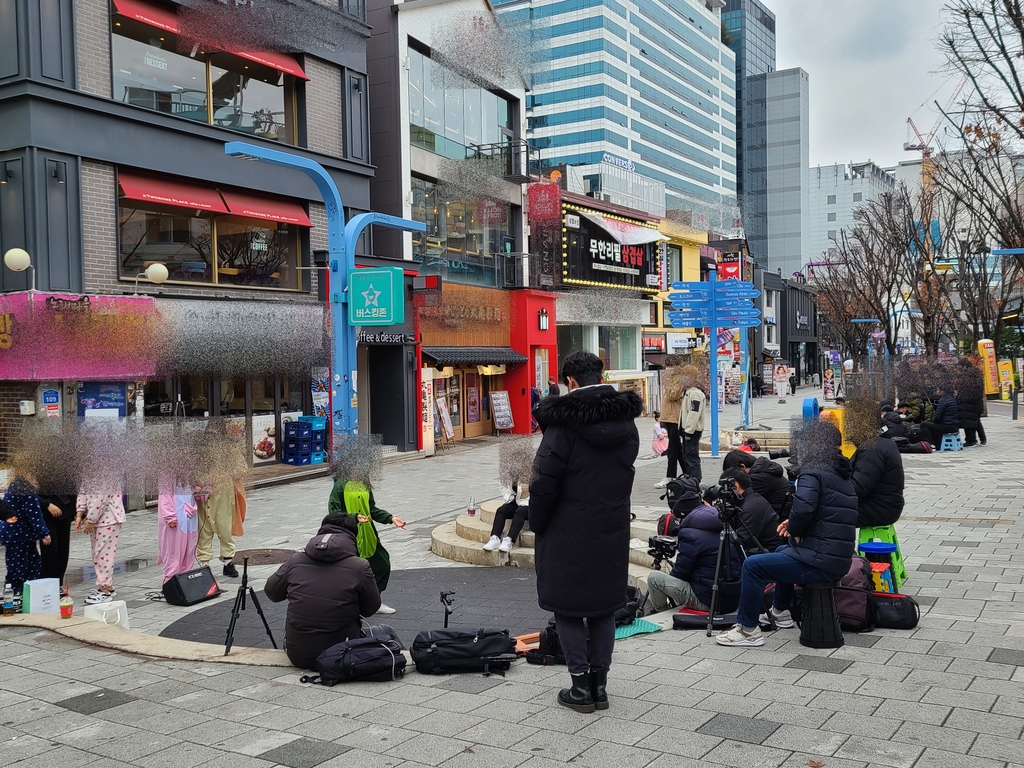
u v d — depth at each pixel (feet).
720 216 179.11
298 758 13.21
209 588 28.45
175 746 13.96
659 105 261.65
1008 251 54.95
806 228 370.94
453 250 80.69
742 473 21.97
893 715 13.96
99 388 44.70
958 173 75.51
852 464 22.18
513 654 17.93
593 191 118.52
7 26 43.21
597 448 14.47
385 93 72.28
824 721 13.80
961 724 13.47
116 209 47.26
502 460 31.86
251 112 57.31
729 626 20.15
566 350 102.42
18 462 27.37
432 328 74.38
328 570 18.38
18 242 43.42
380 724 14.62
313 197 60.54
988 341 96.48
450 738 13.76
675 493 25.03
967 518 33.53
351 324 40.37
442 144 79.15
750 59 368.48
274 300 56.34
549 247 95.09
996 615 20.15
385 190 72.38
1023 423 83.66
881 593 19.79
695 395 42.63
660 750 12.86
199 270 52.85
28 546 26.58
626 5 238.89
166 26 49.42
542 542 15.01
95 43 46.24
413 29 73.92
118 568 33.55
